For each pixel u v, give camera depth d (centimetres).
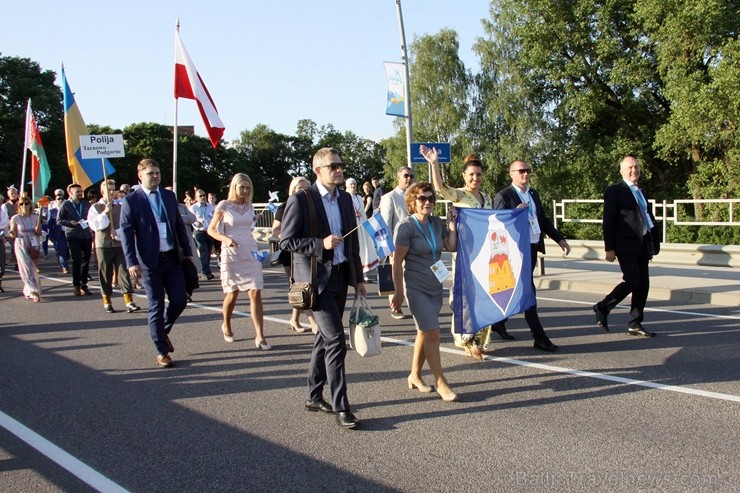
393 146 4669
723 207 2231
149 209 645
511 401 521
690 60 2627
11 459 430
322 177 488
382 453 423
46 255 2059
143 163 651
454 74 4278
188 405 536
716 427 449
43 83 5244
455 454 417
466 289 573
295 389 575
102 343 777
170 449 441
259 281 733
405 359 664
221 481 388
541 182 3591
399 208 773
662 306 916
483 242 586
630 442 427
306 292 464
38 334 844
